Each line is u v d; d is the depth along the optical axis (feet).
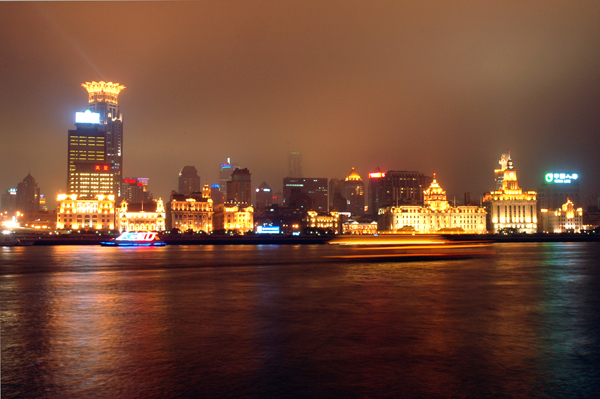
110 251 637.71
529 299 184.24
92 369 93.20
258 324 134.62
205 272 306.35
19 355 102.89
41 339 117.29
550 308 163.02
